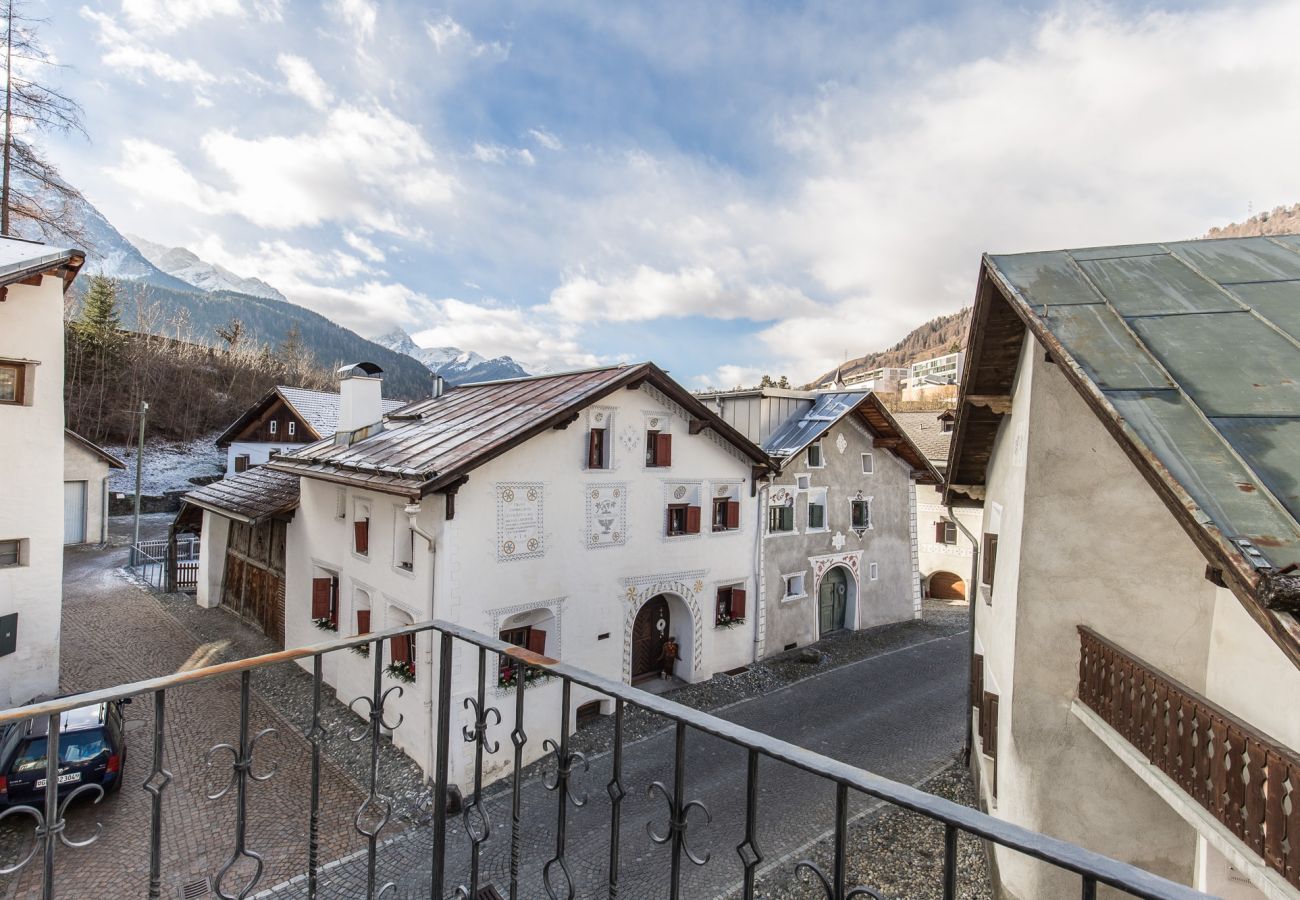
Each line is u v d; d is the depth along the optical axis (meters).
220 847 8.87
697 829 9.70
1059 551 6.39
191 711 12.90
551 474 12.44
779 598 18.25
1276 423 3.24
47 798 2.19
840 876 1.80
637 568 14.08
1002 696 7.55
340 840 9.15
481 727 3.02
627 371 13.38
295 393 35.16
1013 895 6.90
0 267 10.80
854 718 14.02
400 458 11.94
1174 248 5.92
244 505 16.78
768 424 20.75
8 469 12.01
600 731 12.88
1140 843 6.20
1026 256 6.08
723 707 14.42
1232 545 2.58
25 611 12.20
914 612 22.83
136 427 44.62
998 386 8.10
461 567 11.02
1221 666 5.31
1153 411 3.45
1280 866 3.61
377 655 3.13
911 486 22.89
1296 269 5.09
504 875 8.55
